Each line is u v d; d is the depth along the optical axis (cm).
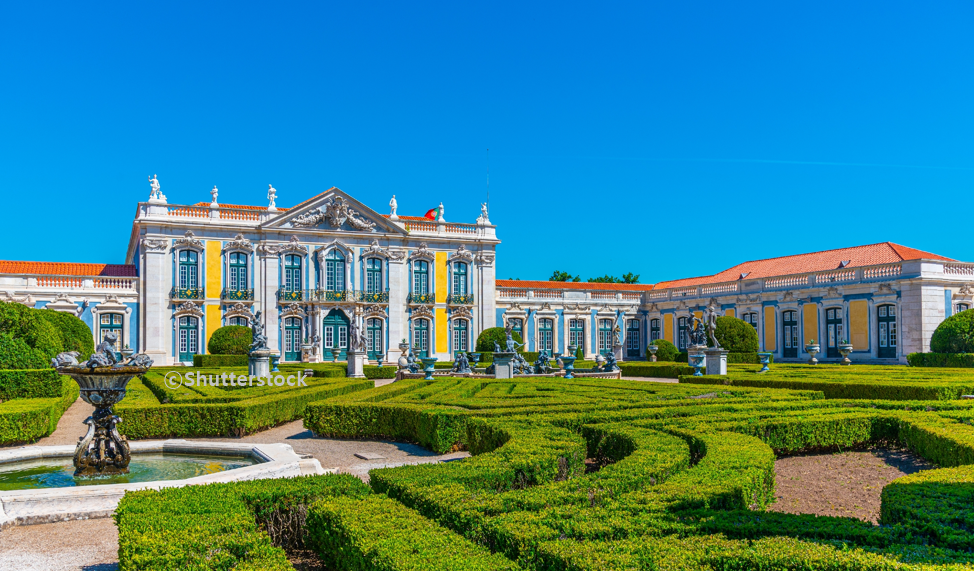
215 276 3816
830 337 3453
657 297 4634
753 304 3888
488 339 3744
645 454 738
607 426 986
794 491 846
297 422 1553
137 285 3706
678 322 4431
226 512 532
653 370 3116
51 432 1312
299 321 3969
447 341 4262
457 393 1557
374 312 4097
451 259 4300
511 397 1470
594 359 4566
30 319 1688
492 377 2489
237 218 3891
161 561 437
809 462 1030
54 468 955
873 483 887
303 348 3906
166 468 948
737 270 4631
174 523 501
